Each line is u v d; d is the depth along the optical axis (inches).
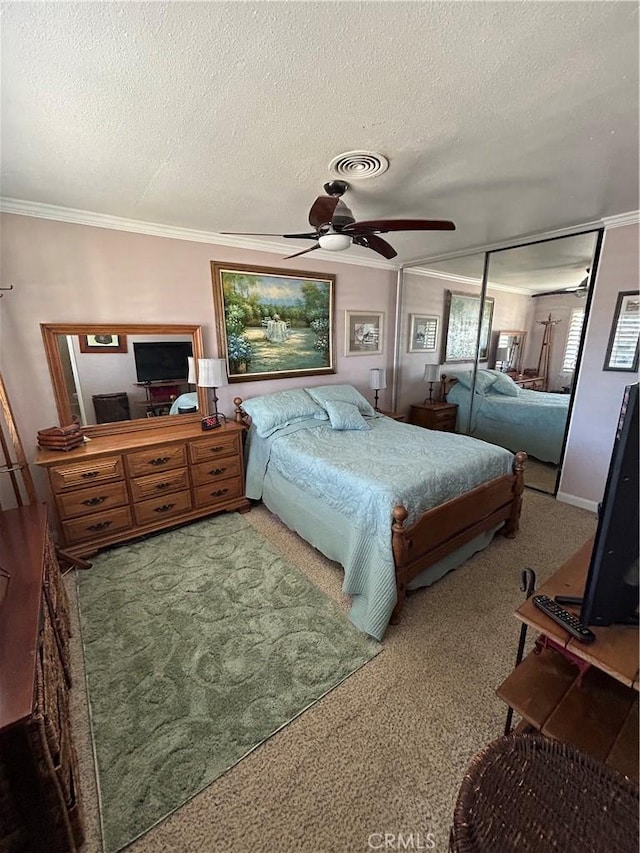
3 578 53.2
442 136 60.7
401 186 81.0
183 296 114.7
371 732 54.2
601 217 104.5
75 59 42.6
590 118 55.9
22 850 36.8
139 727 55.0
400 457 96.0
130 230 103.0
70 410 100.8
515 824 30.2
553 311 130.0
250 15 37.1
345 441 111.7
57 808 37.7
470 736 53.5
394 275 169.8
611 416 114.8
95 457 93.0
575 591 45.5
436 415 171.8
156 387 114.0
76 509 92.5
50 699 40.0
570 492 127.6
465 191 84.4
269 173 73.8
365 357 166.1
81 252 97.1
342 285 152.2
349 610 77.8
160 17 37.1
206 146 63.2
